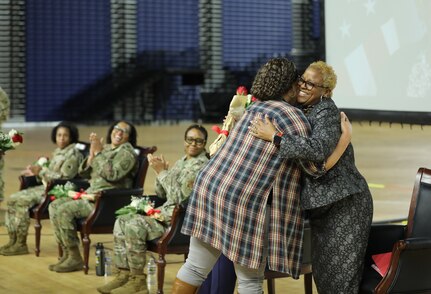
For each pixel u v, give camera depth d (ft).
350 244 18.99
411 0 29.04
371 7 30.83
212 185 18.80
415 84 29.01
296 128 18.40
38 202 32.09
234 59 99.76
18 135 31.35
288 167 18.58
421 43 28.78
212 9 98.48
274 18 100.63
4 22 92.27
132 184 29.58
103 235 35.58
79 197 29.58
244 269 18.99
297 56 101.09
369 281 19.16
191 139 25.46
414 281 18.31
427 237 18.88
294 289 26.84
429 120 28.58
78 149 33.06
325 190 18.61
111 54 96.27
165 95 97.71
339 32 32.42
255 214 18.45
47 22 93.81
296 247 18.83
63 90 95.09
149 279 27.40
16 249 32.04
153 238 25.38
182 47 98.37
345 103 32.27
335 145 18.44
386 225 20.36
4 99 38.11
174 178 25.53
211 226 18.84
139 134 82.12
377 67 30.68
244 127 18.88
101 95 96.27
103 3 95.50
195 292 19.63
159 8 97.30
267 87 18.94
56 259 31.32
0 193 39.40
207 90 99.04
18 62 92.99
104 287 26.32
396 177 52.26
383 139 75.77
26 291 26.78
